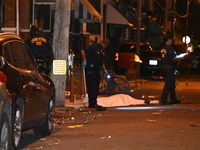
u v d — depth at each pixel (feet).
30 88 35.27
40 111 38.47
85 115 55.47
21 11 102.22
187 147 35.01
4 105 29.35
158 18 245.24
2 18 102.47
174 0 239.71
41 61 42.45
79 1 136.36
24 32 102.42
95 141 37.78
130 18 185.98
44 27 121.29
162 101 67.05
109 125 46.37
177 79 128.67
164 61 66.13
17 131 33.19
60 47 61.21
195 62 178.09
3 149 30.01
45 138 39.70
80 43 138.00
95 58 60.18
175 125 45.60
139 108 62.34
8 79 31.32
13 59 34.35
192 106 62.95
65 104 65.62
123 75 135.95
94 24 151.43
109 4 165.68
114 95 68.08
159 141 37.40
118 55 137.49
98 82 61.26
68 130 43.96
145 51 134.00
